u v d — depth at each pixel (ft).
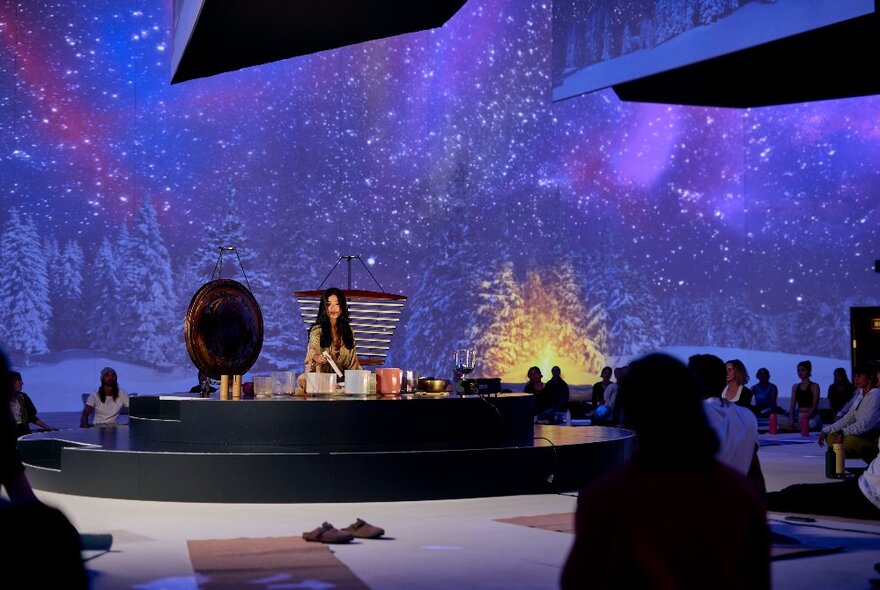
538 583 15.19
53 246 65.57
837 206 69.82
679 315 75.31
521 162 76.54
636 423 7.54
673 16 37.52
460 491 24.72
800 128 71.20
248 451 24.61
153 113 68.69
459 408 26.78
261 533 19.62
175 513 22.27
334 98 73.26
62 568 4.88
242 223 70.64
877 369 29.84
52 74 65.98
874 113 68.64
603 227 77.05
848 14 30.63
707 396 15.01
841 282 69.36
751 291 72.84
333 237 72.74
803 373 49.75
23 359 64.18
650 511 7.18
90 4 67.00
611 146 77.30
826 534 19.61
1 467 12.31
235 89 70.85
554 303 75.97
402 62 74.54
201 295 26.48
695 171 75.56
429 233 74.74
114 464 24.62
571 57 43.04
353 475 23.95
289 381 28.17
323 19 34.60
